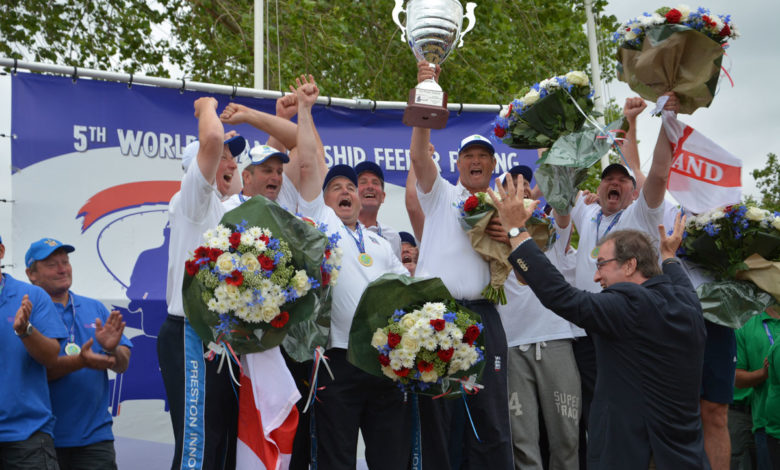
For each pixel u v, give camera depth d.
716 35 4.65
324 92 12.12
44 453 4.47
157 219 6.76
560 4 14.38
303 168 4.83
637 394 3.72
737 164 5.23
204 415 4.03
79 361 4.77
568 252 5.79
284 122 5.17
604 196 5.56
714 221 5.37
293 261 4.07
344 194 4.99
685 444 3.68
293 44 12.07
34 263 5.10
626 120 5.72
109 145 6.68
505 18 13.51
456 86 13.45
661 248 4.23
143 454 6.27
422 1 5.16
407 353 4.23
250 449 3.99
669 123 4.88
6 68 6.46
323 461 4.46
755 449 6.79
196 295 3.97
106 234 6.59
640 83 4.89
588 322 3.75
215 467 4.13
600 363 3.89
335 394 4.46
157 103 6.87
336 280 4.44
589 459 3.85
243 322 3.96
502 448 4.68
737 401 6.85
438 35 5.06
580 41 14.38
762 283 5.36
